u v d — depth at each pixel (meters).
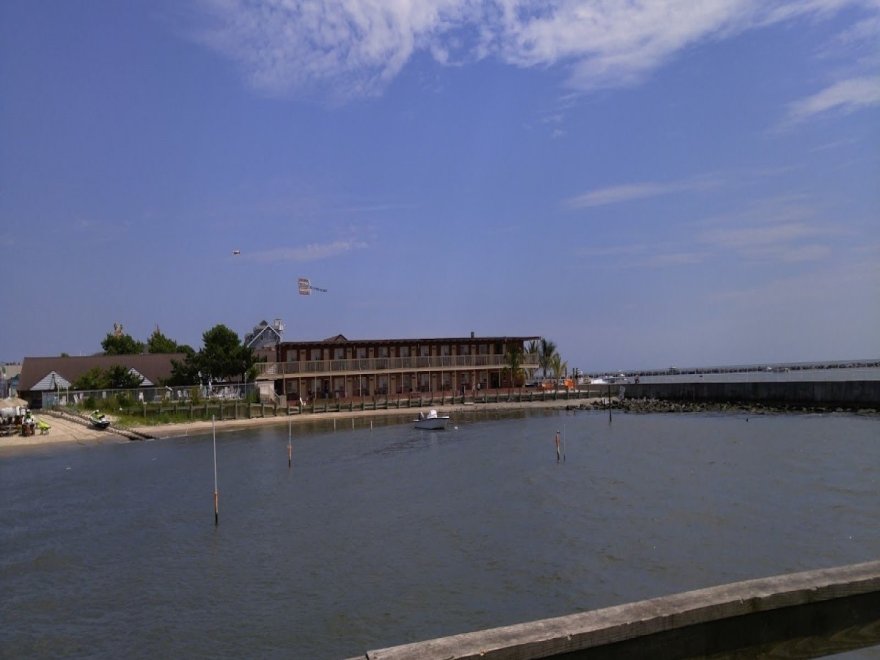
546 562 20.34
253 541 24.16
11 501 33.16
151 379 90.19
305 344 86.44
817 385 72.06
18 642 15.87
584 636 4.65
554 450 46.38
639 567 19.45
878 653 8.09
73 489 36.12
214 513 29.02
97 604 18.23
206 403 75.44
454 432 62.31
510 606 17.05
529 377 101.31
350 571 20.31
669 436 52.09
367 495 32.34
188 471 41.62
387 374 90.50
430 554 21.77
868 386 66.69
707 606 5.01
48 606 18.20
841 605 5.45
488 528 24.78
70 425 66.44
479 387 95.06
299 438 60.09
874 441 43.81
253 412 76.75
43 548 23.97
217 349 83.81
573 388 99.62
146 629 16.42
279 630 16.12
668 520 24.61
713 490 29.70
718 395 84.56
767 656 5.22
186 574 20.56
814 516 24.27
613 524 24.44
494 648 4.43
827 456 38.06
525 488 32.44
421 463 42.88
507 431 61.53
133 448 53.69
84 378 83.88
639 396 95.69
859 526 22.73
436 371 91.94
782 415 65.94
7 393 112.00
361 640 15.41
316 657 14.64
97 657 15.00
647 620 4.82
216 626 16.48
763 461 37.22
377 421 75.56
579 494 30.27
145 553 23.02
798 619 5.32
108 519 28.50
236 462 45.16
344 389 88.69
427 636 15.46
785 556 19.86
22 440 57.81
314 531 25.34
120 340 115.19
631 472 35.59
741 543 21.31
